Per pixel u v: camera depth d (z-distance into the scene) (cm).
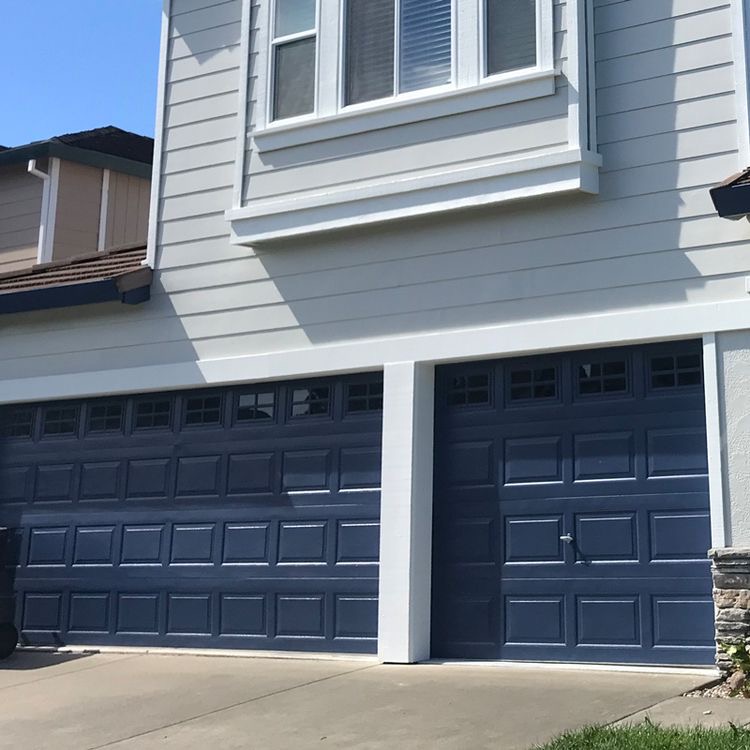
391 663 909
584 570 877
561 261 906
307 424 1023
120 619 1080
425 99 965
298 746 664
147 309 1115
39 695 868
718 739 585
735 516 807
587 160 887
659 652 837
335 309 1008
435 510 944
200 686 860
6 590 1088
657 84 893
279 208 1024
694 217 861
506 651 895
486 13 958
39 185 1631
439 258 962
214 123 1115
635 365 884
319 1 1046
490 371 944
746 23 868
